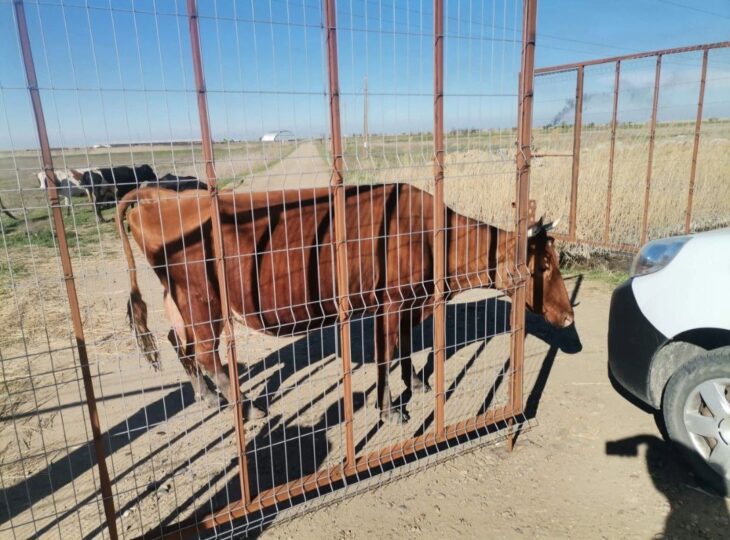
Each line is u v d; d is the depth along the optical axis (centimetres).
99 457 248
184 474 353
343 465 316
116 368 520
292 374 500
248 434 401
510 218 853
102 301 727
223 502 325
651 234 839
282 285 389
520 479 340
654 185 880
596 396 438
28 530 306
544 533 294
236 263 385
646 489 325
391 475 344
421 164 299
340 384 475
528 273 359
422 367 507
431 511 314
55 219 220
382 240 387
